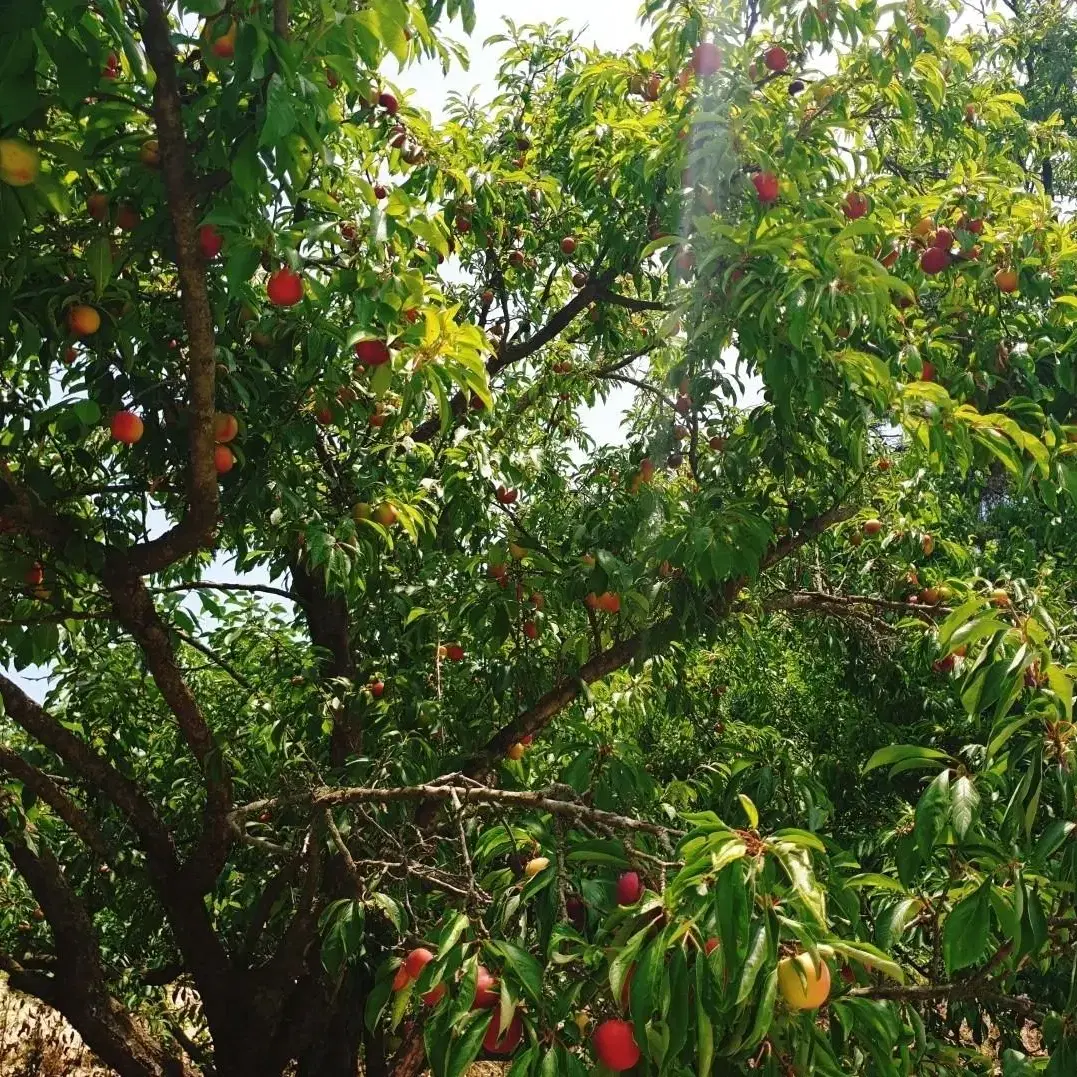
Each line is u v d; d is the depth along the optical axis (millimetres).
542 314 6578
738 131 3125
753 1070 1621
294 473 3355
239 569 4418
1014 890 1848
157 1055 3684
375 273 2195
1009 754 2000
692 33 3301
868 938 2551
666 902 1539
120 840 3947
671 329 3092
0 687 3121
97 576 2893
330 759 4246
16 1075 5746
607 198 4754
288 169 2035
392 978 2154
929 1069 1996
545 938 2006
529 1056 1539
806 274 2596
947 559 5926
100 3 1744
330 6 1819
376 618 4500
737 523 3221
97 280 2227
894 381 3062
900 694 5625
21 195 1967
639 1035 1456
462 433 4410
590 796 2600
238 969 3734
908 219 3867
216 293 2863
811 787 3164
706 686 5902
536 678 4230
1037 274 3594
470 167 4797
